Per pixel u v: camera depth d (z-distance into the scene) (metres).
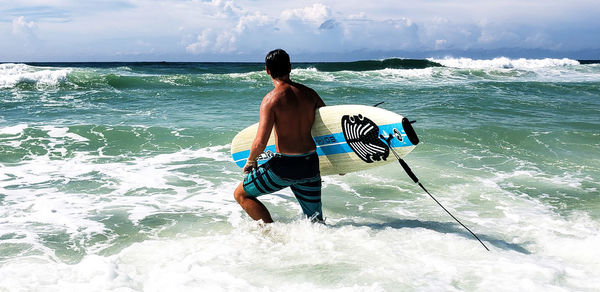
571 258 2.94
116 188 4.91
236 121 9.19
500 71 24.52
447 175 5.52
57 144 6.92
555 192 4.85
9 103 11.10
